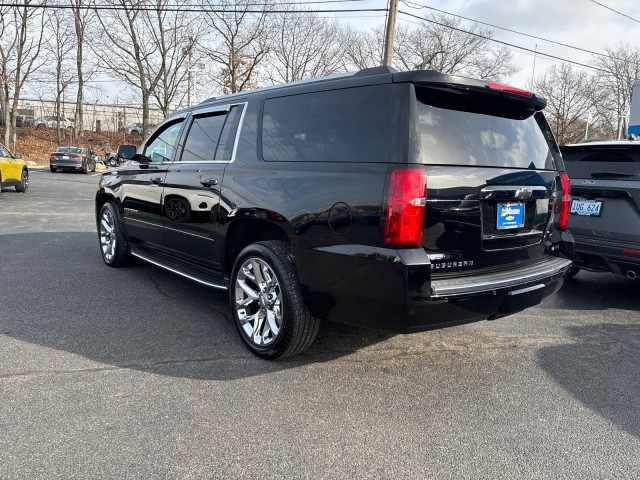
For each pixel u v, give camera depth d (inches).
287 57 1782.7
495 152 130.1
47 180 839.1
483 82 123.4
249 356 144.8
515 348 159.6
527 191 134.7
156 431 104.4
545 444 104.9
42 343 148.1
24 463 92.3
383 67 122.0
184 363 138.3
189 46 1373.0
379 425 110.3
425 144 114.2
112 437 101.7
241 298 150.8
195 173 171.9
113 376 128.7
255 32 1428.4
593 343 166.6
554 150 154.2
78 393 119.0
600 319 193.5
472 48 1710.1
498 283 122.4
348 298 120.3
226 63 1456.7
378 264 112.2
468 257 122.2
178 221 181.6
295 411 115.0
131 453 96.6
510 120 138.7
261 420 110.5
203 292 206.1
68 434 102.0
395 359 147.1
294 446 101.1
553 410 120.0
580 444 105.3
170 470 92.2
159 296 198.8
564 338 170.6
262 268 141.8
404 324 113.3
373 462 96.7
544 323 186.4
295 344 135.0
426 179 111.6
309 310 131.0
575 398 126.6
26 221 382.9
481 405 121.2
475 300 117.8
